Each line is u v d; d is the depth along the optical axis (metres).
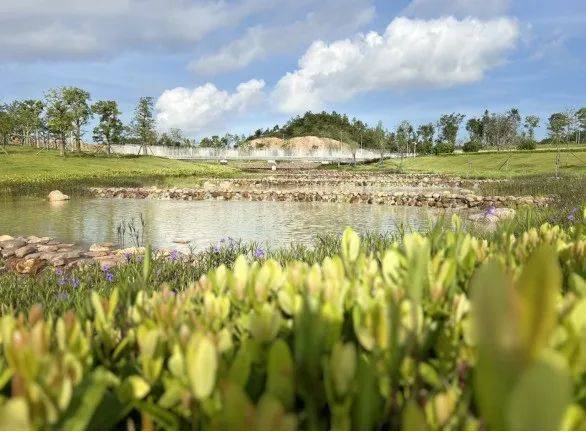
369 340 1.21
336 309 1.36
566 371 0.50
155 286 6.04
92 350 1.53
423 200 30.12
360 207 28.73
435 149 120.38
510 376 0.54
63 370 1.08
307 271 2.04
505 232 2.87
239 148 148.88
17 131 107.12
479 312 0.55
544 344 0.55
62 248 15.84
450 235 2.34
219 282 2.15
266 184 51.47
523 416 0.50
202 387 0.98
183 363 1.23
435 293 1.63
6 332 1.42
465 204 28.42
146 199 34.47
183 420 1.14
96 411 1.11
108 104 93.81
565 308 1.16
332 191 41.44
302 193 34.91
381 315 1.19
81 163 74.88
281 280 1.95
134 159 91.12
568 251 2.37
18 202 31.95
